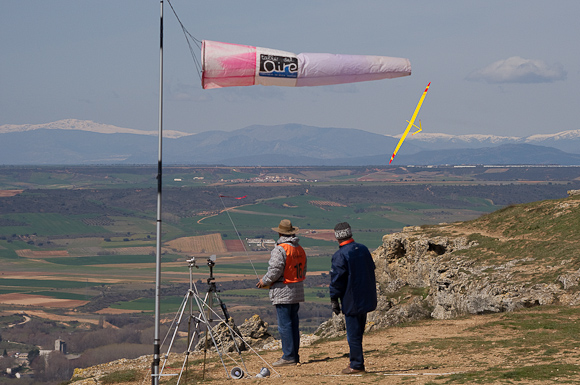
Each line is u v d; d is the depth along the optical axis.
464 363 11.52
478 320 17.92
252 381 10.48
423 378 9.59
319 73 9.27
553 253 25.27
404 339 15.59
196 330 10.88
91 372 17.44
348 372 10.65
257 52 9.09
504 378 8.91
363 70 9.20
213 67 8.98
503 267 25.81
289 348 12.12
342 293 10.55
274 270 11.50
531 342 13.02
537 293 21.11
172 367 14.72
